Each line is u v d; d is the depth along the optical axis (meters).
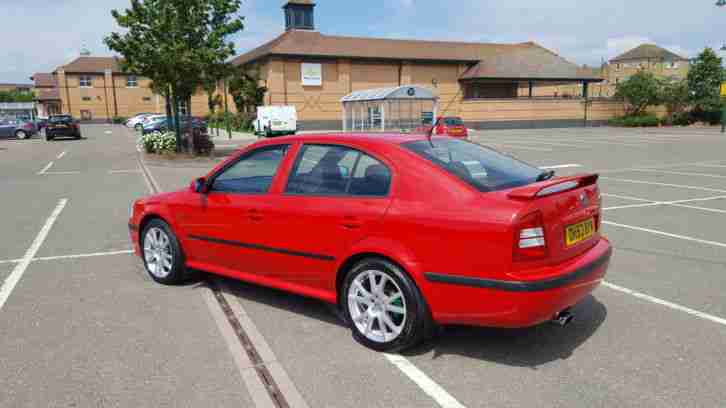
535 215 3.20
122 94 74.25
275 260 4.26
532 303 3.15
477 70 49.38
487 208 3.26
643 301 4.73
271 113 34.69
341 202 3.84
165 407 3.08
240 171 4.61
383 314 3.69
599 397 3.14
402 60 48.50
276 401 3.13
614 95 51.12
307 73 45.38
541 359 3.63
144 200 5.42
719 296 4.85
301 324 4.26
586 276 3.46
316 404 3.09
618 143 26.80
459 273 3.31
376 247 3.58
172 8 17.55
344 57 45.91
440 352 3.74
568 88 78.56
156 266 5.33
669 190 11.32
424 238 3.41
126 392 3.24
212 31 18.02
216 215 4.66
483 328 4.15
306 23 48.88
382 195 3.68
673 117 50.41
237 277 4.65
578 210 3.58
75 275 5.59
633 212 8.88
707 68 49.03
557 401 3.10
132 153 22.17
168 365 3.58
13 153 23.16
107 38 17.23
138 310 4.58
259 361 3.63
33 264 6.02
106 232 7.61
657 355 3.68
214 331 4.13
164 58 17.12
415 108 42.50
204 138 20.95
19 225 8.12
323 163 4.09
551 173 4.19
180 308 4.62
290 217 4.08
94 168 16.47
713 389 3.22
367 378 3.39
